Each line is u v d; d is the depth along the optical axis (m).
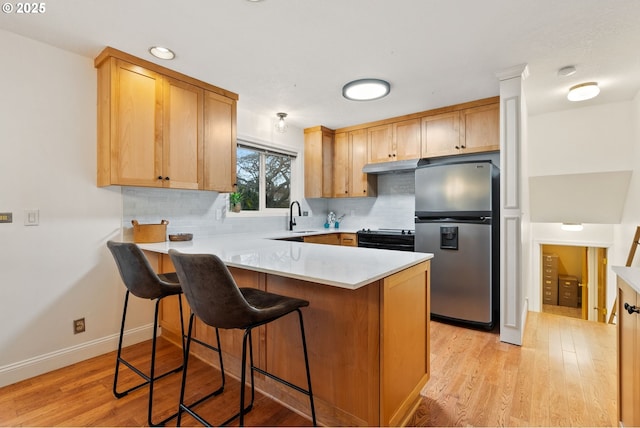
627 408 1.41
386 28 2.00
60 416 1.70
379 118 3.91
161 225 2.70
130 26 1.98
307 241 3.67
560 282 5.60
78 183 2.34
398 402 1.59
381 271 1.42
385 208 4.36
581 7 1.78
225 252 2.05
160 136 2.51
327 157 4.34
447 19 1.90
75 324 2.32
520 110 2.55
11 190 2.06
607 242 3.89
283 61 2.44
